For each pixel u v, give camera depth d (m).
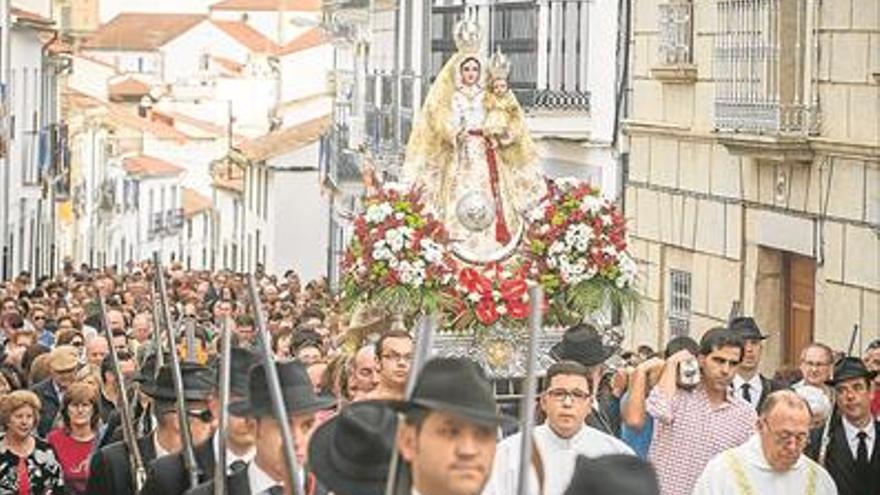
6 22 75.75
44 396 25.09
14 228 83.19
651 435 20.66
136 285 49.97
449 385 9.98
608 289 27.53
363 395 20.88
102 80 164.38
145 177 147.12
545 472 13.07
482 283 26.64
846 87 33.72
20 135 84.00
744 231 37.25
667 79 40.09
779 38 34.94
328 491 12.99
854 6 33.44
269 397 13.66
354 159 76.62
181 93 181.25
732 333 19.97
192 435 17.39
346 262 27.14
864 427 20.78
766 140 35.00
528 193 27.62
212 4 192.75
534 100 47.53
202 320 42.41
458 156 27.47
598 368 20.59
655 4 40.91
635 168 42.03
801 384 23.58
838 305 34.16
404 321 26.88
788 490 17.28
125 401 18.19
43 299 47.75
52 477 21.19
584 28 47.38
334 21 84.06
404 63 67.44
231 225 126.81
